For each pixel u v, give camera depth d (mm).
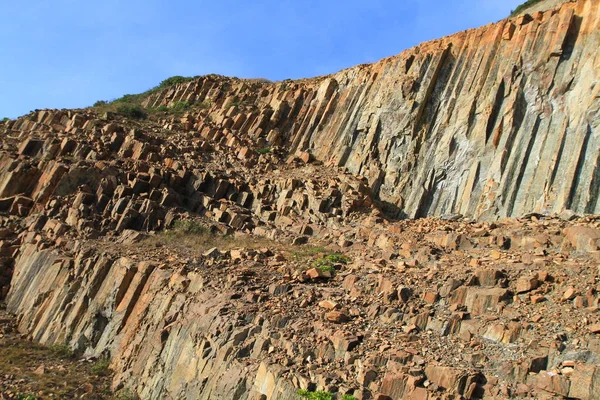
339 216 32125
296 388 15602
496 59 33938
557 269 19234
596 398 13359
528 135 29625
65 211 33406
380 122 38062
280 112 46750
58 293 27688
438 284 19734
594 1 30438
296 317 19125
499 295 18094
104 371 23094
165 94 57938
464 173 31750
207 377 18359
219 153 42469
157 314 23094
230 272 23891
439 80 36656
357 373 15867
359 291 20688
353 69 45062
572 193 26125
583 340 15258
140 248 28656
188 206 35969
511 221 26250
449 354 16297
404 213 32969
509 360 15297
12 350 24797
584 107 27812
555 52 30500
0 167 37469
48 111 45156
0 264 31531
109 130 41969
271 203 35938
